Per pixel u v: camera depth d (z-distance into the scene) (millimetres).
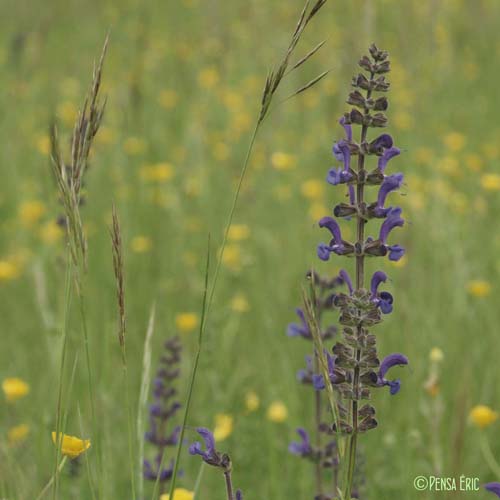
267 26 21891
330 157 14773
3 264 11297
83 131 4520
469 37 22547
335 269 10984
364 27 14891
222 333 9867
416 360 9070
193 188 13758
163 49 20875
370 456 7859
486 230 12547
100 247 11602
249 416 8758
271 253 12188
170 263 11969
